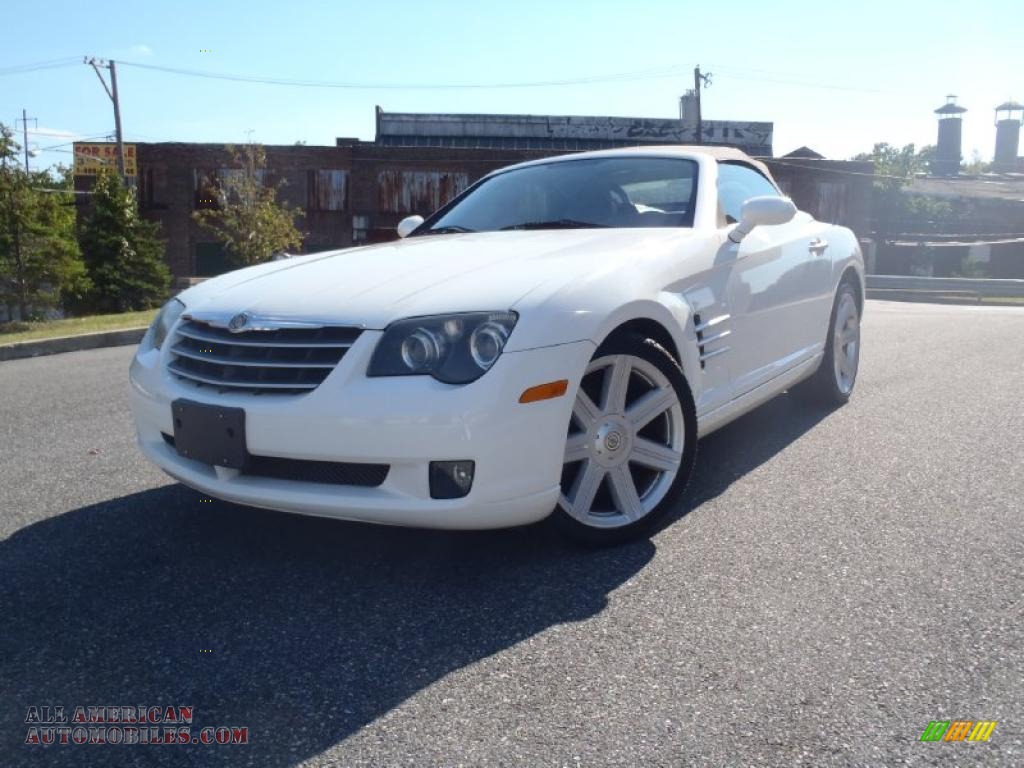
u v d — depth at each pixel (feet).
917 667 6.82
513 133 144.05
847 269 15.76
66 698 6.68
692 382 10.28
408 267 9.52
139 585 8.71
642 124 146.72
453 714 6.34
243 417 8.42
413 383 7.97
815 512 10.34
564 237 10.77
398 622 7.80
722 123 147.23
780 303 12.71
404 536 9.86
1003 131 211.82
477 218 12.80
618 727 6.13
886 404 16.21
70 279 91.04
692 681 6.70
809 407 15.89
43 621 7.95
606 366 9.09
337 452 8.10
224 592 8.51
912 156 239.71
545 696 6.55
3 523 10.60
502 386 7.98
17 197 83.20
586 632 7.52
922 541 9.37
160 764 5.86
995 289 74.64
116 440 14.71
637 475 9.88
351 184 127.95
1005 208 143.84
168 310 10.55
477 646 7.33
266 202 116.06
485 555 9.27
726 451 13.10
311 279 9.53
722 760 5.73
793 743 5.90
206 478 8.98
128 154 126.31
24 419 16.65
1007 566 8.68
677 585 8.41
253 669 7.05
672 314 9.80
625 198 12.19
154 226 112.78
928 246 139.13
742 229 11.48
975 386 17.87
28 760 5.92
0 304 87.97
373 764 5.80
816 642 7.23
